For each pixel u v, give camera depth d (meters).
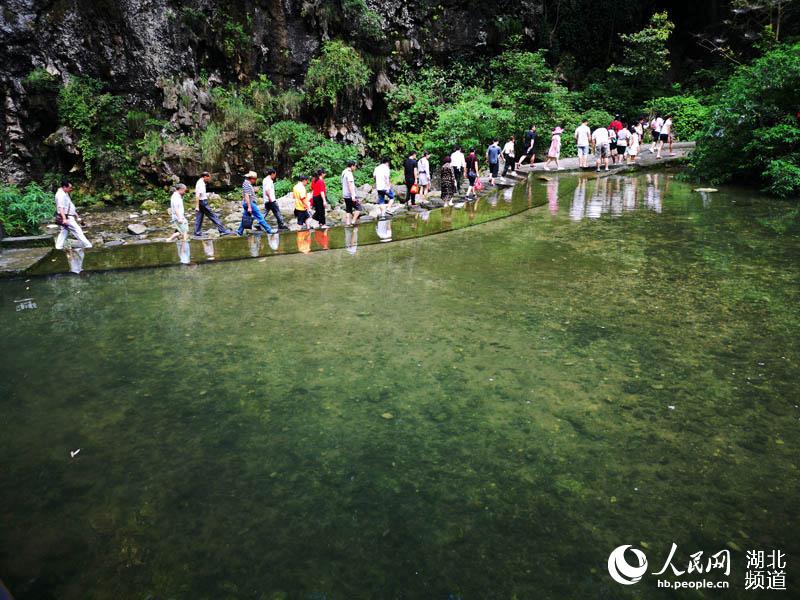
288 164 19.41
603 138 19.69
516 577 2.82
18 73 16.61
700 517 3.25
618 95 28.00
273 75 20.61
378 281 7.91
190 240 11.15
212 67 19.47
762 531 3.14
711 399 4.55
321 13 20.67
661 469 3.68
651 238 10.12
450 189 14.55
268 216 14.95
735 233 10.30
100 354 5.51
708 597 2.70
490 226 11.68
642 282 7.62
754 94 14.95
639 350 5.50
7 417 4.34
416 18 23.73
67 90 16.78
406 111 22.77
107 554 2.97
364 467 3.73
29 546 3.03
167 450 3.91
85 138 16.86
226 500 3.40
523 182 18.28
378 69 22.03
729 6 29.09
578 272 8.15
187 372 5.11
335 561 2.92
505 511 3.30
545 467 3.71
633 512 3.29
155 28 18.05
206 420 4.30
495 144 17.41
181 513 3.29
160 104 18.41
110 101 17.39
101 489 3.50
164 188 17.72
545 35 27.50
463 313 6.57
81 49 17.27
